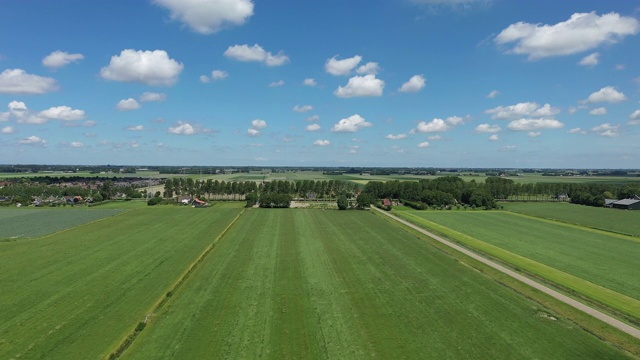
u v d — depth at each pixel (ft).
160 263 225.97
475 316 151.23
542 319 148.66
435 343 128.98
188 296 172.14
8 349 124.67
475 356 120.78
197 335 133.69
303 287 184.65
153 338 131.44
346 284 189.57
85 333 135.64
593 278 207.92
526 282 194.18
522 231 352.90
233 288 182.80
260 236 311.27
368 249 266.36
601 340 132.98
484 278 199.62
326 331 137.39
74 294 174.81
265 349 124.06
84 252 254.06
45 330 138.21
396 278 199.21
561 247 284.41
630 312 159.84
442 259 238.68
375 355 120.98
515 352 123.54
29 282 191.72
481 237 321.52
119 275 202.69
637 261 245.04
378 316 150.92
